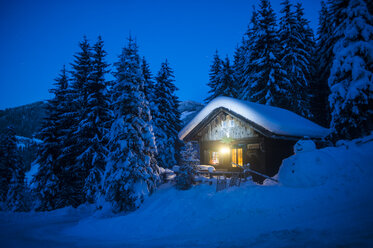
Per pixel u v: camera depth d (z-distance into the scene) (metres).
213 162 19.72
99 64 21.66
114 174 14.29
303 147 13.34
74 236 10.64
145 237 9.17
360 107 15.27
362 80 15.01
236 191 12.04
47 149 21.73
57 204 20.56
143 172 14.70
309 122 22.16
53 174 21.14
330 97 16.84
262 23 29.38
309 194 10.16
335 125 16.66
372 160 11.24
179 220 10.51
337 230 5.89
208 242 6.86
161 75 32.41
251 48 30.70
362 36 15.68
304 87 28.16
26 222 14.98
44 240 9.58
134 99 15.49
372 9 17.03
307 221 7.49
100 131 19.92
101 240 9.37
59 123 23.33
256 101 28.94
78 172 20.52
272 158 16.70
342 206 8.57
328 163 11.52
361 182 10.12
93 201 19.20
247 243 6.01
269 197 10.66
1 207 26.06
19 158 32.28
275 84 26.61
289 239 5.75
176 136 30.88
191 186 14.23
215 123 19.75
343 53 16.14
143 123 15.62
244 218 9.39
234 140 17.98
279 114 19.78
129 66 15.80
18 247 8.14
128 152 14.63
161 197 13.70
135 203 13.75
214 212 10.52
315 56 33.59
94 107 20.00
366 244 4.46
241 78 35.03
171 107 31.50
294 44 28.56
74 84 22.64
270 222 8.30
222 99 18.64
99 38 22.17
